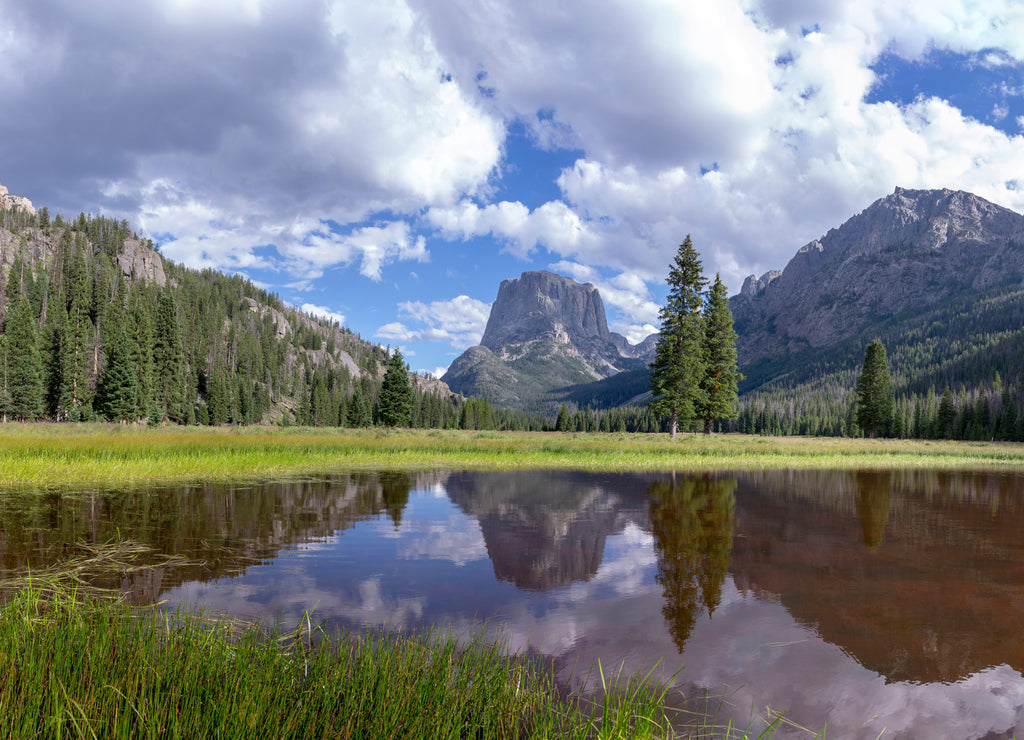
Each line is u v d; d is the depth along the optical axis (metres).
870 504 13.18
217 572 6.48
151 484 13.60
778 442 37.53
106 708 2.78
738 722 3.34
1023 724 3.43
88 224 177.62
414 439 30.25
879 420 68.38
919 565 7.50
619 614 5.39
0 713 2.67
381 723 2.92
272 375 158.88
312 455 21.03
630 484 16.19
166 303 73.88
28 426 42.38
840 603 5.86
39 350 68.06
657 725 3.17
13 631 3.42
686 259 45.50
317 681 3.27
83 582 5.83
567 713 3.30
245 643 3.75
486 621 5.07
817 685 3.93
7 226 160.00
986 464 28.34
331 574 6.55
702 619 5.29
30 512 9.80
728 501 13.21
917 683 4.01
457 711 3.13
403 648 4.13
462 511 11.35
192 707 2.83
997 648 4.70
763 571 7.12
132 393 64.38
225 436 25.22
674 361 45.00
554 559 7.61
